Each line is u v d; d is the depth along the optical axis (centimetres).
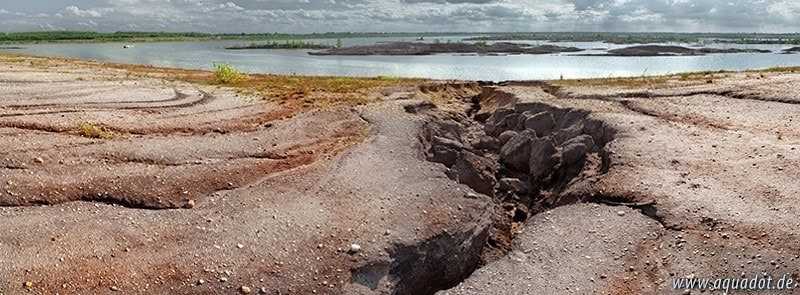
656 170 1230
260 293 790
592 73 5316
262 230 954
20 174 1101
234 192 1134
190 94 2292
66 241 883
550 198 1362
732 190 1095
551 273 865
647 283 822
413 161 1353
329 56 9188
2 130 1412
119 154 1277
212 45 14438
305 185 1170
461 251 992
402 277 898
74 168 1164
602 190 1152
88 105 1866
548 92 2714
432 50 10938
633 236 956
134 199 1056
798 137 1493
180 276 811
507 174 1591
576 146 1462
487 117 2472
